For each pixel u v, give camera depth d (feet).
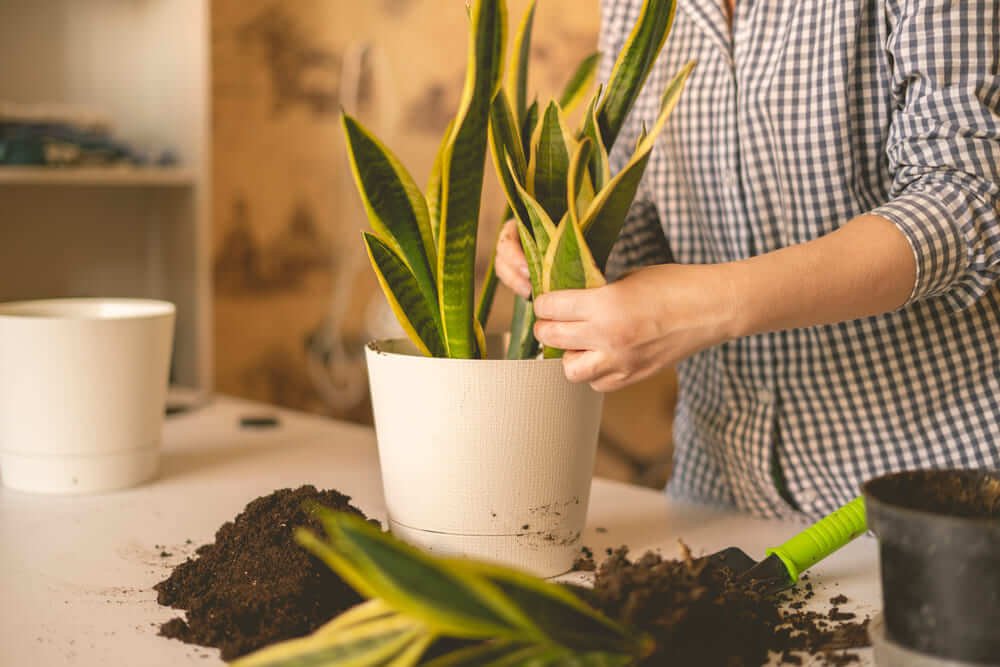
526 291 2.74
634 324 2.12
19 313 3.34
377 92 6.63
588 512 3.08
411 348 2.71
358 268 6.81
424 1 6.33
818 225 3.10
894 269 2.34
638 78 2.30
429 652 1.69
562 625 1.59
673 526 2.94
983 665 1.61
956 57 2.57
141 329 3.14
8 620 2.15
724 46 3.15
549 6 5.74
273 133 7.00
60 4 6.22
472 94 1.99
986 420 3.09
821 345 3.18
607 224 2.16
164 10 6.08
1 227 6.05
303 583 2.12
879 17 2.84
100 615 2.20
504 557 2.37
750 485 3.40
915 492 1.87
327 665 1.53
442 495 2.33
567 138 2.24
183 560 2.56
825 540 2.31
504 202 6.00
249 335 7.22
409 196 2.32
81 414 3.07
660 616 1.80
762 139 3.11
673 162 3.40
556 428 2.32
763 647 2.00
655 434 5.69
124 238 6.49
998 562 1.58
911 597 1.67
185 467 3.47
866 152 3.00
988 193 2.49
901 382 3.14
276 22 6.90
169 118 6.17
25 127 5.61
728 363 3.36
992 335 3.06
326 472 3.42
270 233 7.09
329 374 6.99
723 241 3.35
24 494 3.13
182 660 1.97
